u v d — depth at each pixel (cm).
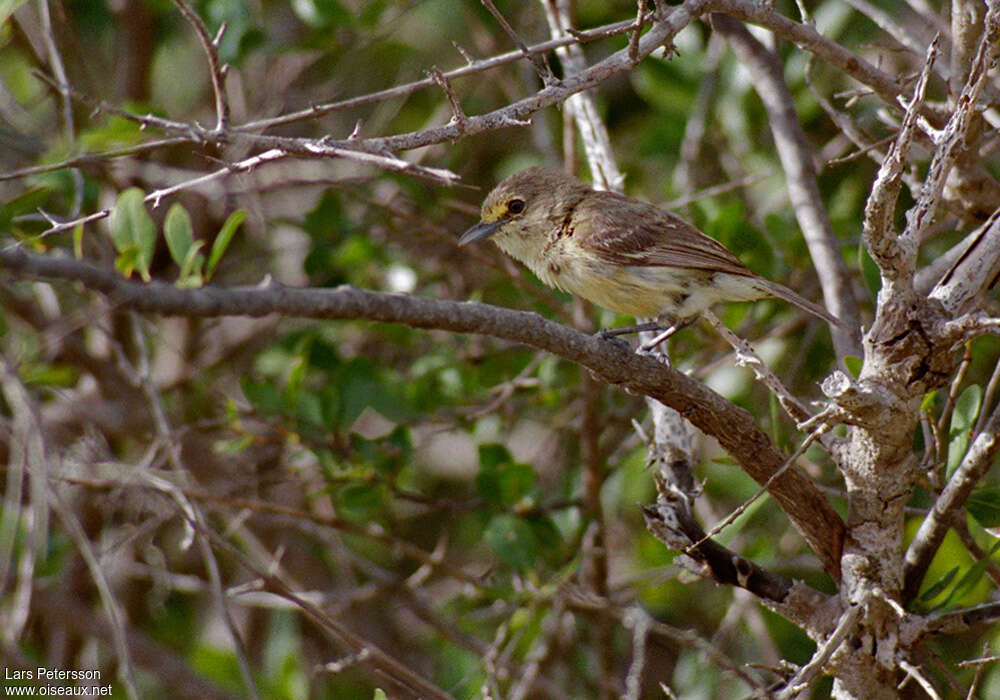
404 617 1394
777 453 731
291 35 1441
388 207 1173
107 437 1288
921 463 809
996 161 1215
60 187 1093
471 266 1399
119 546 979
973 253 705
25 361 971
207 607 1372
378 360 1341
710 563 764
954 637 1062
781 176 1306
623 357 679
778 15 798
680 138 1322
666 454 827
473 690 1118
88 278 478
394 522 1319
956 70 857
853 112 1270
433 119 1410
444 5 1427
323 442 1151
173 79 1517
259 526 1341
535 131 1403
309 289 546
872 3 1309
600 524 1201
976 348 1141
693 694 1185
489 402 1249
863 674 730
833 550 756
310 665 1300
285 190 1429
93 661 1202
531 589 1092
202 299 501
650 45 720
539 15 1403
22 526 1106
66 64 1250
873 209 642
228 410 1145
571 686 1259
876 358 689
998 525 836
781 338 1272
